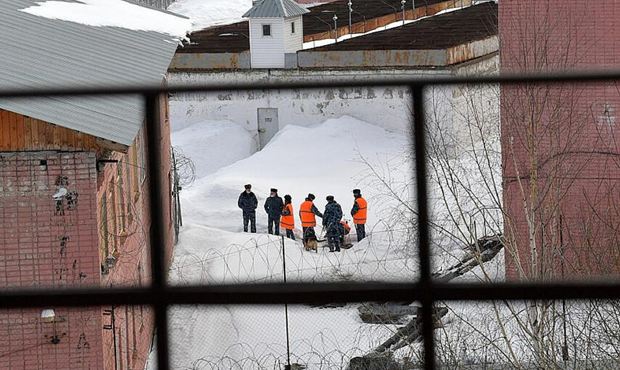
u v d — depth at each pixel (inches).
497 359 1005.8
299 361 1142.3
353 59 2559.1
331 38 2962.6
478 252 1127.0
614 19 1406.3
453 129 1249.4
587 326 984.9
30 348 1012.5
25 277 1073.5
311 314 1152.2
